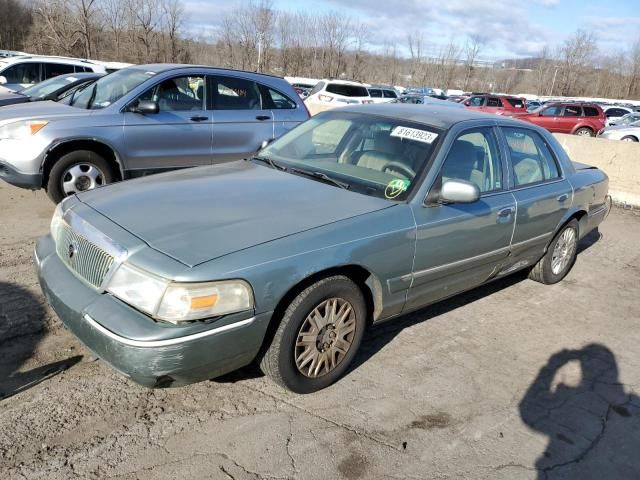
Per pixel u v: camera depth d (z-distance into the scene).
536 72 76.75
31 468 2.55
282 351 3.01
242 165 4.23
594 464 2.98
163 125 6.53
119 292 2.71
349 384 3.45
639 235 7.89
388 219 3.39
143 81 6.54
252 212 3.20
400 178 3.71
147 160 6.50
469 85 67.06
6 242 5.18
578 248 7.04
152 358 2.55
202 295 2.60
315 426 3.03
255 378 3.41
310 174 3.94
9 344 3.49
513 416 3.32
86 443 2.74
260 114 7.34
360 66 55.84
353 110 4.59
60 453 2.66
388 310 3.57
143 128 6.39
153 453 2.72
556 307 5.01
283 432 2.95
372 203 3.50
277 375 3.07
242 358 2.85
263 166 4.20
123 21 40.00
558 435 3.18
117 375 3.30
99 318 2.67
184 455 2.72
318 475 2.68
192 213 3.13
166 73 6.64
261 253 2.82
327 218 3.23
